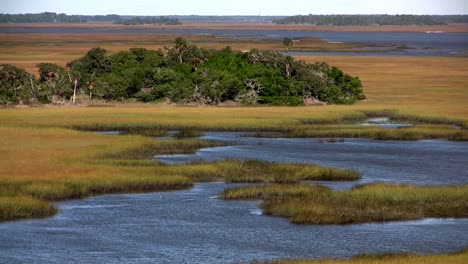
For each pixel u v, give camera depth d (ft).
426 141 395.34
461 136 404.16
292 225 221.46
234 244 202.80
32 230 214.28
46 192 250.78
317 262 177.06
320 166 304.09
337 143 383.86
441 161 332.60
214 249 198.18
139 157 325.21
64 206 241.76
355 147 370.94
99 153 320.29
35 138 358.84
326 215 227.40
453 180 289.12
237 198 253.44
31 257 190.49
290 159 331.57
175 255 192.95
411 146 376.48
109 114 460.96
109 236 209.77
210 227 219.00
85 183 262.26
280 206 235.20
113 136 372.79
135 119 439.22
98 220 225.56
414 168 315.37
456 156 346.54
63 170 280.51
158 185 269.64
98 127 416.26
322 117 464.65
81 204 244.63
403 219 228.43
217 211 237.04
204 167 293.02
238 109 503.20
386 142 390.42
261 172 291.38
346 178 289.74
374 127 424.46
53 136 366.43
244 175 287.48
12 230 213.87
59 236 209.05
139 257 191.21
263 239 207.51
